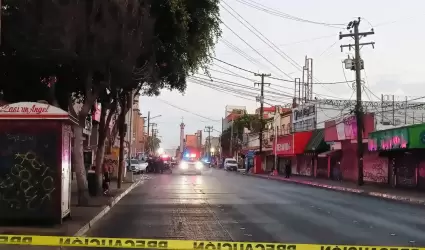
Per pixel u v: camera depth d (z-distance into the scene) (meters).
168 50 17.83
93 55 14.18
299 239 11.09
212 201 21.16
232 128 104.75
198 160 65.38
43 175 11.64
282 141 59.91
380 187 33.44
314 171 52.22
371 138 35.84
